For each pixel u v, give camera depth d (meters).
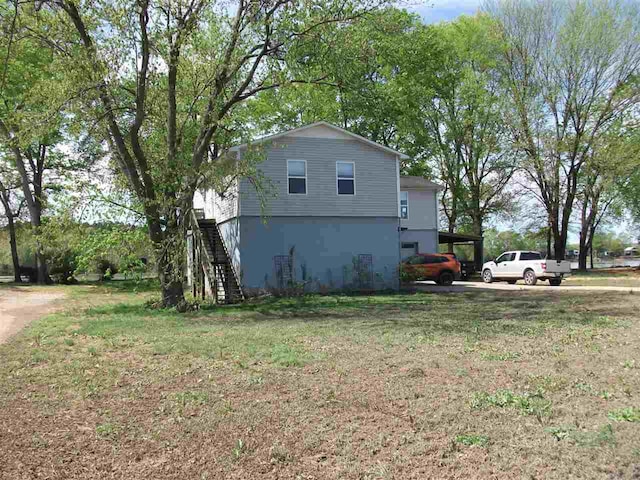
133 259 17.20
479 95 38.72
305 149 23.78
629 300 18.31
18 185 37.84
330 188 24.06
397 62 34.97
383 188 24.84
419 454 4.83
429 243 33.16
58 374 8.06
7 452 5.02
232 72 17.91
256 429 5.53
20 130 16.48
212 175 17.88
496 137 39.81
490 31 38.03
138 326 13.14
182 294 17.88
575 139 36.59
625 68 35.34
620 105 35.56
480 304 17.91
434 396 6.54
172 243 17.14
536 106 36.72
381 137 40.84
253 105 30.95
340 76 19.09
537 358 8.68
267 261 22.98
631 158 34.59
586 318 13.60
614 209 42.06
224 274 23.33
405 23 30.02
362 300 19.83
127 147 18.33
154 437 5.36
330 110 35.38
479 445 4.98
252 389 7.00
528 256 29.42
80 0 15.56
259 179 20.31
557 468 4.46
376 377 7.53
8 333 12.31
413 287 26.66
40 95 16.53
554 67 36.66
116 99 17.02
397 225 24.95
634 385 6.89
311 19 17.06
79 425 5.77
